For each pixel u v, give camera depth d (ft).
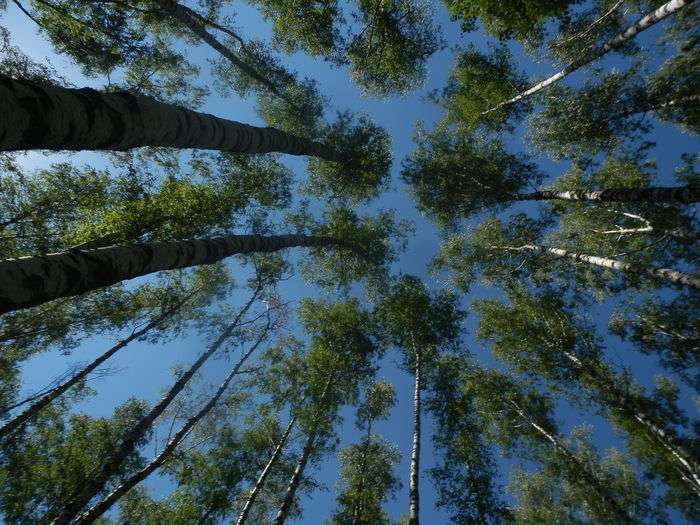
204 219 37.14
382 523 48.88
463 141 54.60
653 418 39.11
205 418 50.88
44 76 30.32
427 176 54.80
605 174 52.54
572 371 46.39
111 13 34.19
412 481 32.35
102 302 40.96
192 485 43.32
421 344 49.08
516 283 55.72
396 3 39.88
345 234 56.03
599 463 52.06
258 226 44.62
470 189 53.42
